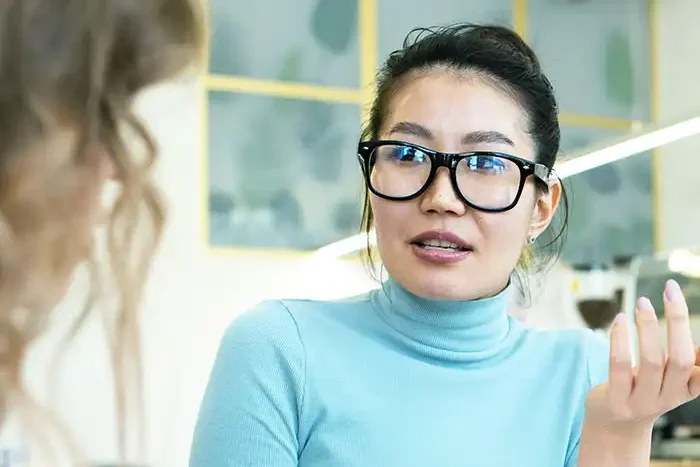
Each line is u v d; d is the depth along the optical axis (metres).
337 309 1.11
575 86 4.11
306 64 3.69
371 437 1.03
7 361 0.47
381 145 1.07
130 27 0.51
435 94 1.07
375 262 1.24
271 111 3.61
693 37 4.12
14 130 0.48
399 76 1.12
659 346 0.96
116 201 0.51
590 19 4.18
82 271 0.50
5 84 0.48
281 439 1.02
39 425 0.47
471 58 1.09
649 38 4.25
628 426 0.99
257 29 3.65
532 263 1.34
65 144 0.48
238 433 1.01
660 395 0.97
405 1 3.85
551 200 1.15
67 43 0.49
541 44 4.08
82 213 0.49
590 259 3.91
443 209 1.03
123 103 0.51
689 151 3.99
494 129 1.06
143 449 0.50
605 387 1.00
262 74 3.62
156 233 0.52
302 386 1.04
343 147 3.68
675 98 4.18
